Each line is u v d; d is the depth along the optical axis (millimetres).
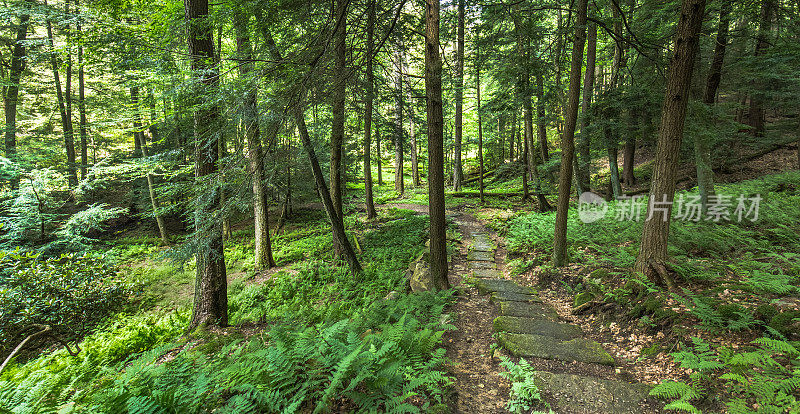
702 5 4887
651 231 5586
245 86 5211
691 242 6941
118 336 6703
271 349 3369
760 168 14188
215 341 5969
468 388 3850
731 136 12141
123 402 2975
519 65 10781
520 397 3531
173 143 10930
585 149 13164
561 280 7195
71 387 3871
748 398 3004
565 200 7570
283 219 19500
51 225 13891
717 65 10008
